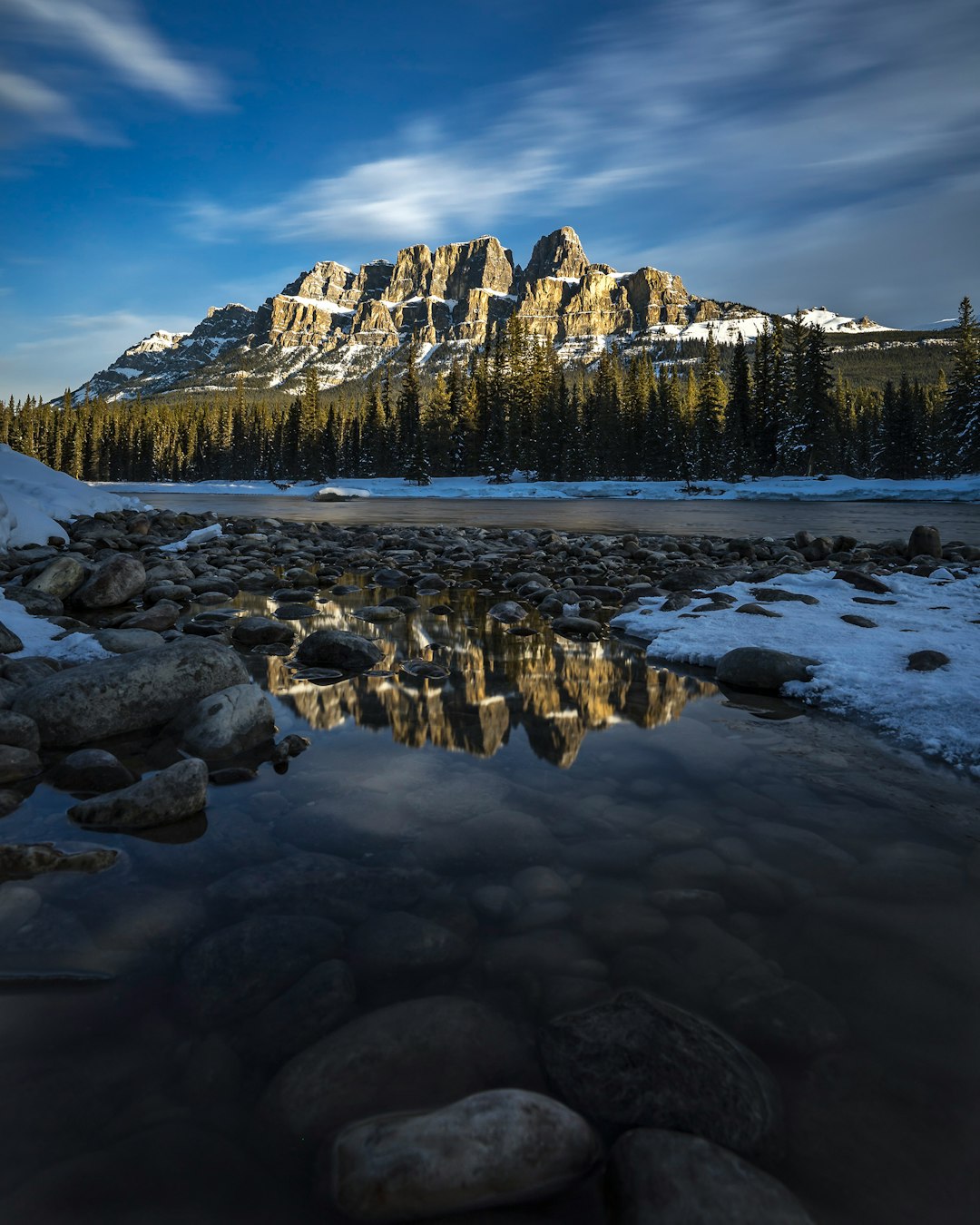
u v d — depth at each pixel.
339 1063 1.46
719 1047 1.48
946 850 2.45
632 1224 1.12
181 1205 1.17
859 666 4.72
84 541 12.48
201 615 7.12
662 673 5.16
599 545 14.31
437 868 2.35
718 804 2.86
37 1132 1.32
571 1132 1.26
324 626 7.04
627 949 1.90
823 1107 1.38
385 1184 1.16
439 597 9.09
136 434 101.06
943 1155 1.27
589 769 3.27
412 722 4.04
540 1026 1.61
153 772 3.28
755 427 60.38
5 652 4.93
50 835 2.61
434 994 1.73
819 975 1.79
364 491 51.97
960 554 10.66
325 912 2.09
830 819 2.71
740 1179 1.17
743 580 8.82
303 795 2.99
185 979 1.77
